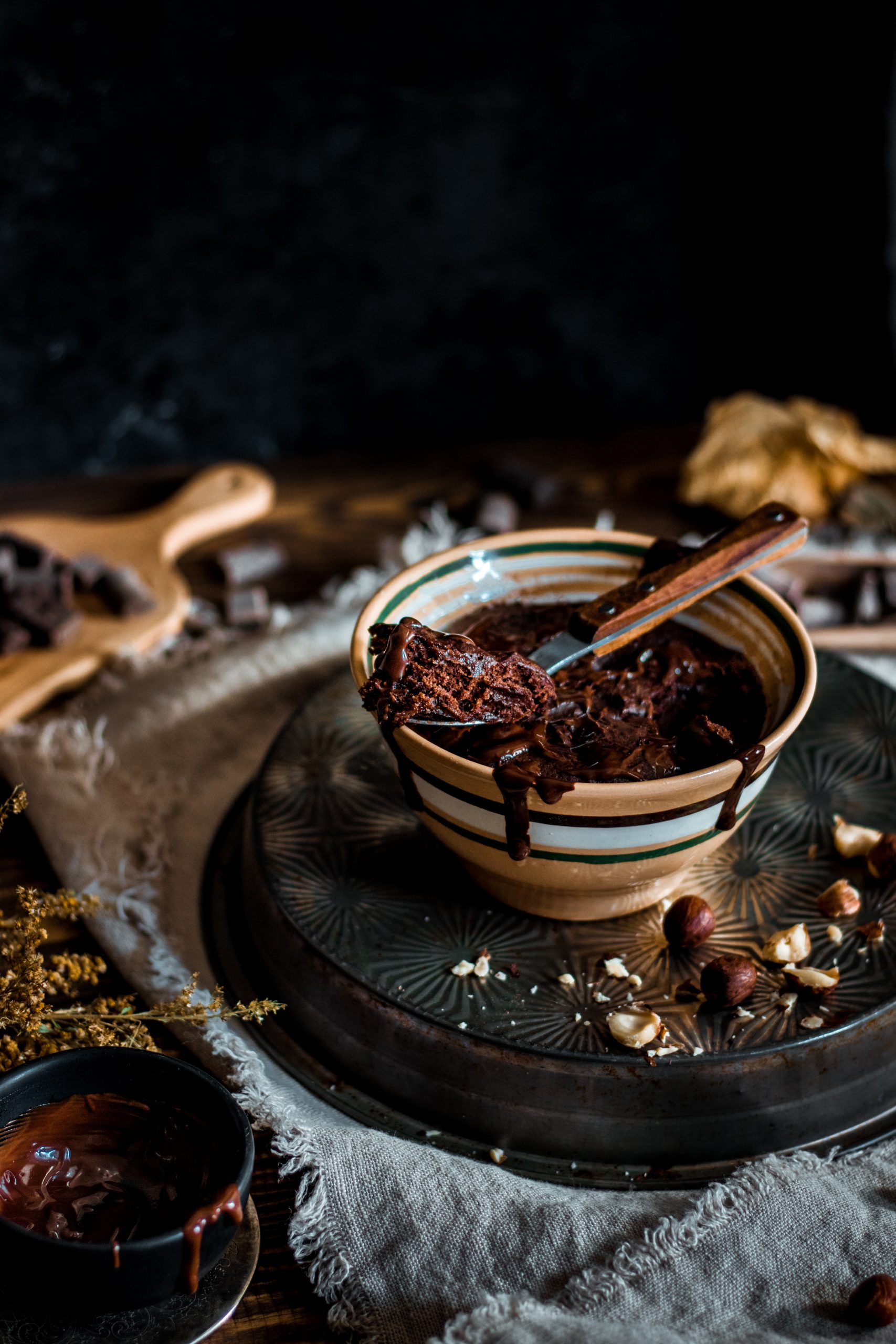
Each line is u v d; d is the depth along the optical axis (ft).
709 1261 1.62
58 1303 1.53
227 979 1.90
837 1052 1.72
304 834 1.94
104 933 1.96
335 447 3.24
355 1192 1.67
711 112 3.00
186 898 2.04
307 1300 1.65
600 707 1.80
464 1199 1.66
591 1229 1.64
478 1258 1.63
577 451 3.19
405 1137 1.75
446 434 3.29
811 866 1.91
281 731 2.10
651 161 3.04
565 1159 1.73
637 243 3.14
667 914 1.81
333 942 1.80
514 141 2.95
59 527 2.72
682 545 1.93
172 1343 1.55
